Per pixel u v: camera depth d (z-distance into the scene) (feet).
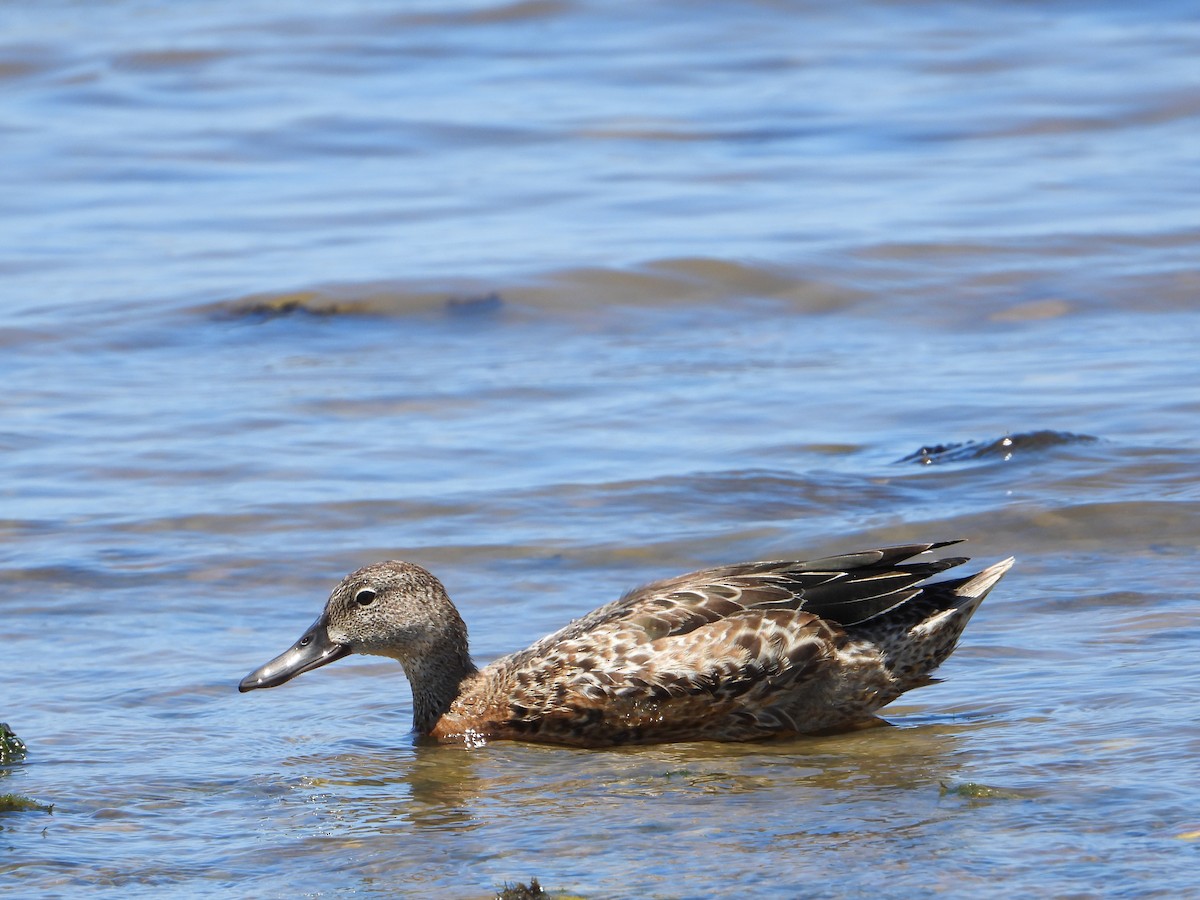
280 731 34.37
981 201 90.84
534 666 34.17
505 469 53.67
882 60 126.72
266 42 132.05
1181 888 24.06
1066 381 62.64
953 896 24.21
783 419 59.06
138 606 42.19
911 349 68.74
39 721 34.40
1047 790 28.50
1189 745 30.25
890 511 48.70
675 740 33.86
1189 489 49.01
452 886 25.58
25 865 26.84
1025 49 127.75
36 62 127.24
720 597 33.86
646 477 52.16
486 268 79.51
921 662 33.78
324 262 81.87
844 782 30.01
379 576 34.50
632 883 25.26
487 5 140.97
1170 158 99.45
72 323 72.95
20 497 51.37
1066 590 41.19
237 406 61.67
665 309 75.20
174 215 92.43
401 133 109.29
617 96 117.70
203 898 25.50
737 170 99.76
